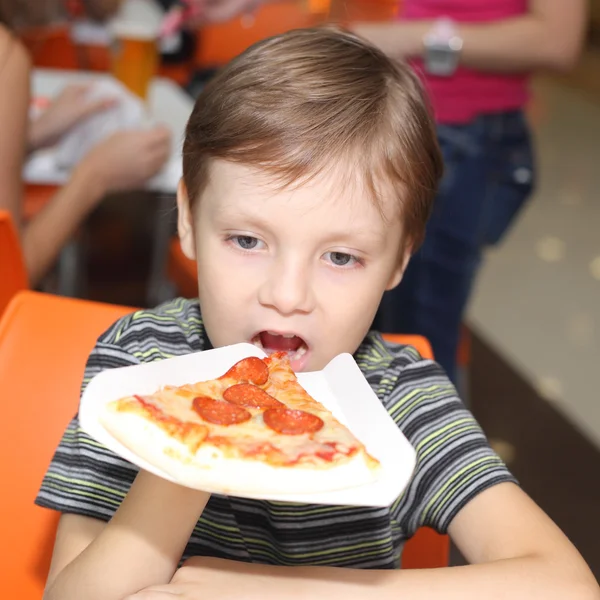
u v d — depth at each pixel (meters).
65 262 2.28
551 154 5.14
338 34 1.05
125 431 0.62
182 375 0.72
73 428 0.98
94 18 2.55
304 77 0.95
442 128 1.86
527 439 2.59
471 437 0.97
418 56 1.84
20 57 1.59
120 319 1.08
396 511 0.97
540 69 1.90
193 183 0.94
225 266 0.90
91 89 2.08
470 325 3.24
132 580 0.76
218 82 0.99
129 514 0.78
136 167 1.83
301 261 0.87
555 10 1.85
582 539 2.19
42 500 0.93
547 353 3.09
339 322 0.90
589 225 4.25
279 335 0.94
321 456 0.62
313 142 0.88
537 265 3.79
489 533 0.90
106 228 3.44
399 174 0.91
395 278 1.02
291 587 0.81
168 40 2.62
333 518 0.97
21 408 1.08
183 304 1.10
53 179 1.90
